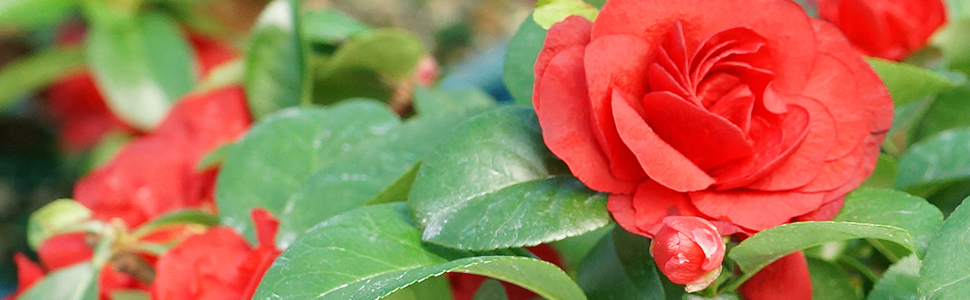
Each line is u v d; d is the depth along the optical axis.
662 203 0.28
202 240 0.32
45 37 0.78
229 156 0.35
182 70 0.58
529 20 0.31
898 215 0.28
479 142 0.29
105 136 0.66
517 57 0.31
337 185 0.32
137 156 0.39
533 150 0.29
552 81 0.28
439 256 0.29
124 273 0.35
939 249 0.27
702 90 0.28
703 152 0.28
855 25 0.36
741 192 0.28
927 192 0.33
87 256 0.38
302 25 0.40
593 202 0.29
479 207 0.28
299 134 0.35
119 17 0.58
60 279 0.34
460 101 0.43
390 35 0.40
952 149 0.33
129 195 0.39
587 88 0.28
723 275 0.29
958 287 0.27
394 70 0.42
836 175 0.28
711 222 0.28
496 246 0.28
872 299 0.30
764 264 0.29
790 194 0.28
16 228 0.76
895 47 0.36
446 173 0.29
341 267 0.28
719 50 0.28
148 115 0.56
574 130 0.28
